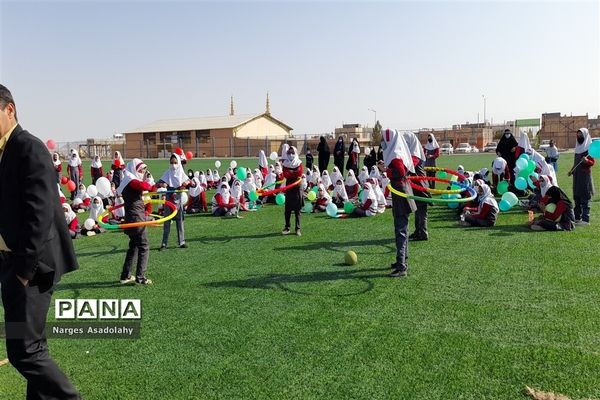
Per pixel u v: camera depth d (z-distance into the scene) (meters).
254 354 4.35
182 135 67.06
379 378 3.83
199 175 19.83
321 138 22.09
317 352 4.34
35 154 2.89
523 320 4.91
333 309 5.46
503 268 6.90
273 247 9.02
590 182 10.01
